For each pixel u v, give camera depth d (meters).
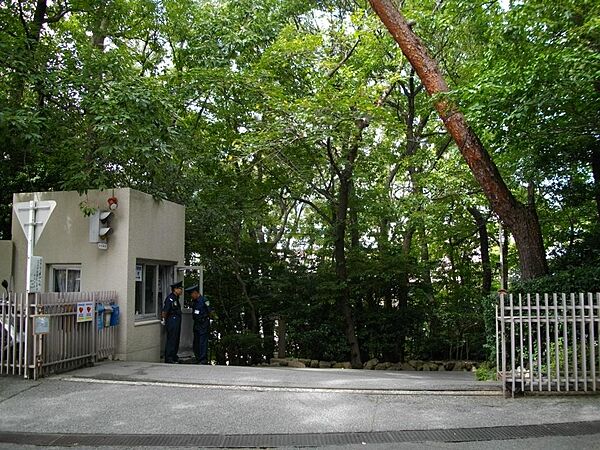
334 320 20.09
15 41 13.67
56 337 9.78
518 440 6.06
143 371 10.01
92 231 12.16
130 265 12.31
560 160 13.63
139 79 14.56
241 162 19.81
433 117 21.92
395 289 20.39
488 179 11.55
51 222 12.79
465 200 17.03
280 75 18.17
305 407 7.42
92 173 13.32
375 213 20.61
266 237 26.95
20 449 5.97
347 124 16.08
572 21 10.04
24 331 9.41
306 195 20.83
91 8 17.42
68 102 13.83
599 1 9.28
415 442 6.04
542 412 7.08
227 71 17.08
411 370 18.30
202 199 18.19
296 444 6.02
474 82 11.08
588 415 6.91
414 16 16.66
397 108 22.52
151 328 13.23
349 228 21.00
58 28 17.84
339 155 18.78
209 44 18.19
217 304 20.50
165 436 6.33
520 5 10.05
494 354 11.25
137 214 12.66
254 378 9.30
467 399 7.79
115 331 11.95
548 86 9.78
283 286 19.75
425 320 20.19
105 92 13.28
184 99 17.27
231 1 19.12
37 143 12.81
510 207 11.77
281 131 15.84
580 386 7.97
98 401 7.81
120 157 14.02
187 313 14.80
